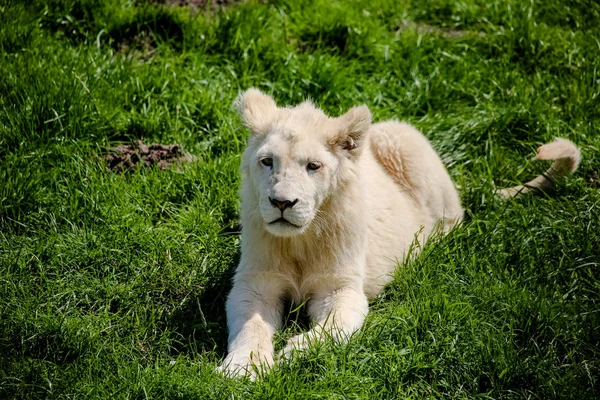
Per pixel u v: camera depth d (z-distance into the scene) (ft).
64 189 30.50
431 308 25.07
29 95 33.35
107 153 33.06
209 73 37.60
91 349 23.61
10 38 36.52
